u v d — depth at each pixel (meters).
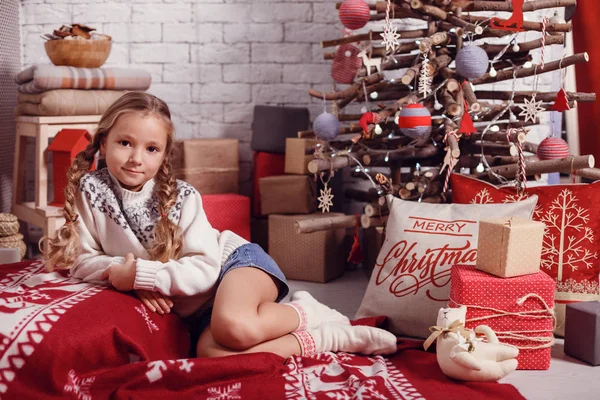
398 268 2.06
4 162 3.13
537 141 3.08
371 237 2.78
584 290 2.06
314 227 2.55
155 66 3.26
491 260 1.79
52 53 2.84
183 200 1.83
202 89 3.27
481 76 2.55
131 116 1.71
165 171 1.83
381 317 2.04
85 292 1.69
